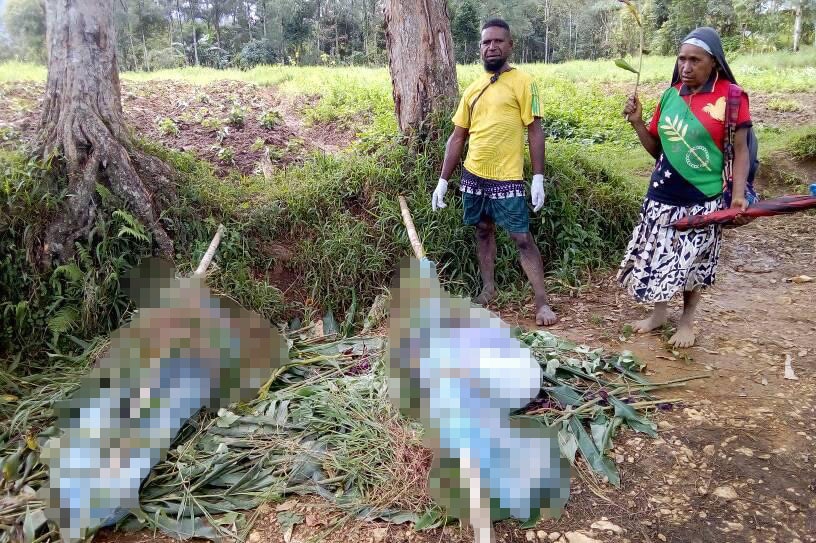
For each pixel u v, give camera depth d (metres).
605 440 2.90
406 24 5.26
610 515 2.53
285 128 7.37
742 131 3.22
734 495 2.60
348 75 10.99
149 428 2.91
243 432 3.04
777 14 23.03
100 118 4.39
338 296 4.61
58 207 4.11
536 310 4.39
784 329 4.02
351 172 5.20
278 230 4.84
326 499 2.64
